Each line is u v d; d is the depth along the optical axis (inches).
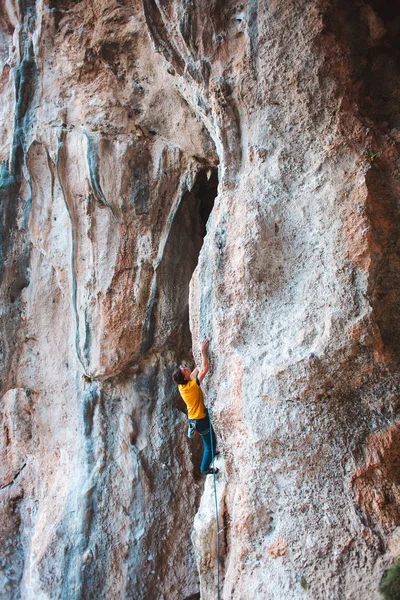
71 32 341.7
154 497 354.6
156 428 365.4
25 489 411.5
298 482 198.8
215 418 230.1
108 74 335.0
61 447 385.4
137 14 314.8
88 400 366.9
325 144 214.5
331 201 210.2
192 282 250.8
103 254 341.1
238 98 233.3
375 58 223.0
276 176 223.0
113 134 332.2
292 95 219.1
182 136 326.0
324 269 207.8
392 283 204.7
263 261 222.2
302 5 212.8
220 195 243.1
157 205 337.7
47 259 379.9
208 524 229.5
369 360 196.1
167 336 357.1
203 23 233.3
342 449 195.9
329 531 187.8
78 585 333.1
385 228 205.5
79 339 353.4
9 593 389.4
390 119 220.1
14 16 423.2
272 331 216.7
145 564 341.1
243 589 200.4
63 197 347.6
